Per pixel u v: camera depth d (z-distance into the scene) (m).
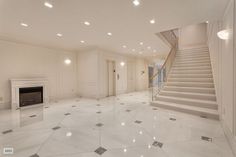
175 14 3.15
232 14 2.29
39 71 6.03
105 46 6.38
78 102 5.99
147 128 3.05
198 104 4.19
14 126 3.24
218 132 2.81
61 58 6.93
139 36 4.84
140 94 8.41
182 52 7.49
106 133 2.83
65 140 2.55
